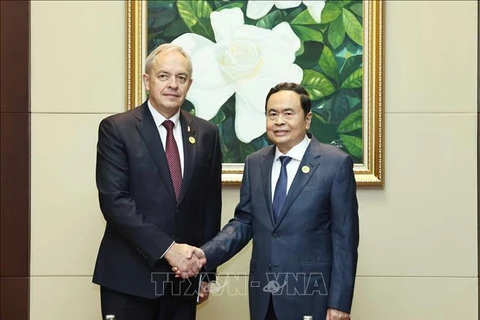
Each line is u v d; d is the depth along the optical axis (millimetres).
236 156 4410
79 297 4422
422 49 4449
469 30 4449
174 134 3609
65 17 4449
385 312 4422
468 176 4434
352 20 4426
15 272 4406
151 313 3506
